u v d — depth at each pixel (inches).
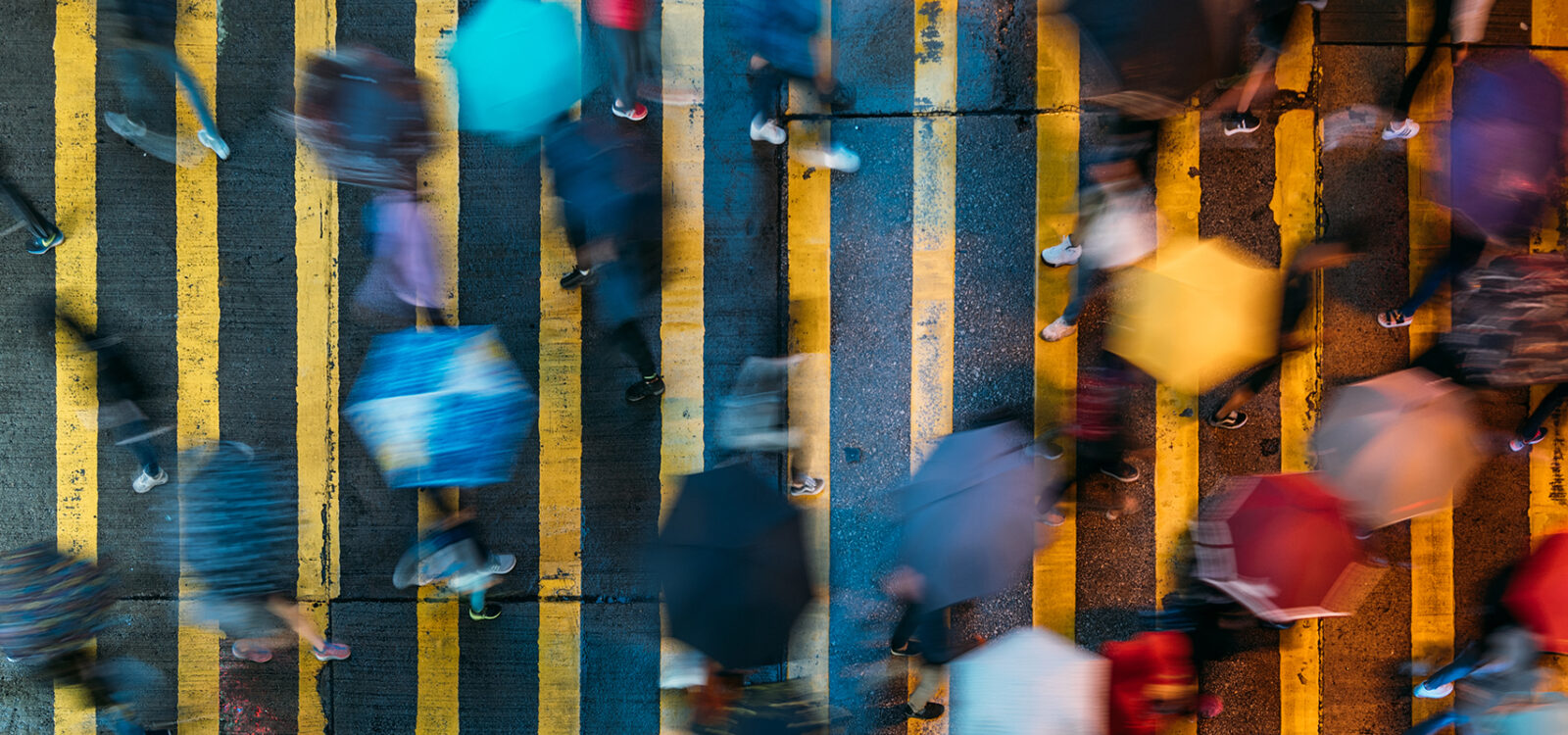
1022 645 204.7
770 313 245.3
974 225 244.7
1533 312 201.6
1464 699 221.9
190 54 243.0
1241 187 243.3
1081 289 224.7
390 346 214.1
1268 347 200.2
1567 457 243.4
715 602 186.9
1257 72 227.5
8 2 243.3
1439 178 243.1
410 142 199.2
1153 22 190.5
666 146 244.4
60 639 203.5
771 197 244.5
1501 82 197.3
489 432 209.3
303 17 243.8
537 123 206.4
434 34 244.1
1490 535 245.3
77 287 245.3
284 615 231.9
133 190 244.4
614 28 211.9
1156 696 201.6
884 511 245.0
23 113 243.9
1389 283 244.5
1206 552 204.5
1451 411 204.4
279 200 244.2
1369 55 242.2
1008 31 243.0
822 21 243.6
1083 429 226.1
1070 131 243.0
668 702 245.1
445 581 245.3
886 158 244.4
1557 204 241.1
